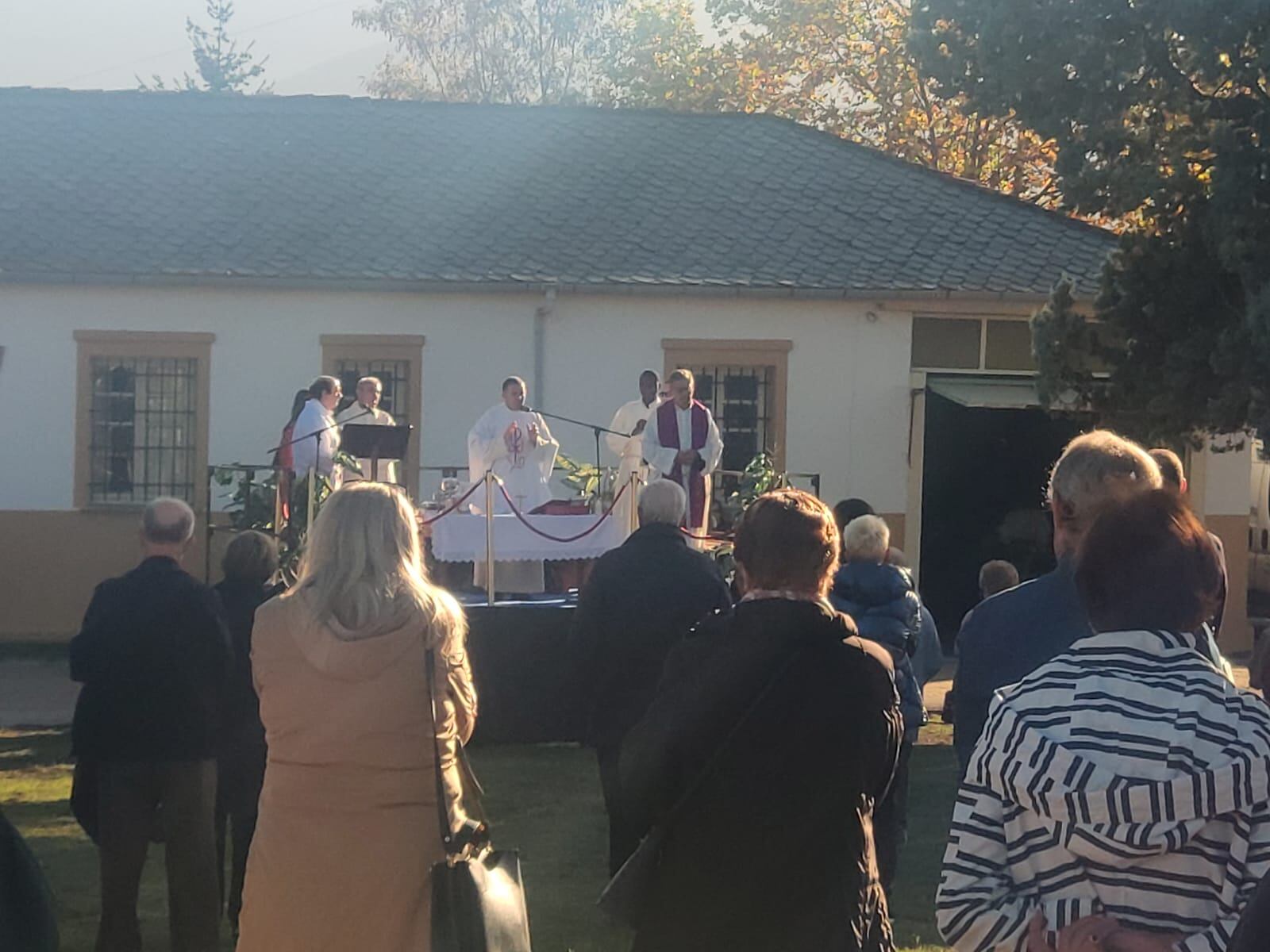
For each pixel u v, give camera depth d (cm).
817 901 366
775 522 382
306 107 2186
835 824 368
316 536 416
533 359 1773
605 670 609
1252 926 222
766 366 1803
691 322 1792
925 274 1823
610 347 1783
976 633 382
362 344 1761
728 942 367
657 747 372
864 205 2006
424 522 1229
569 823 919
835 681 370
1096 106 1420
